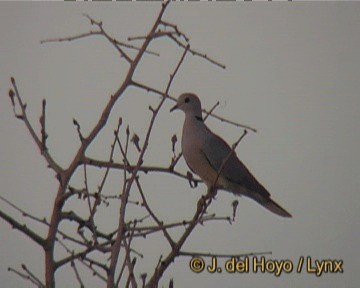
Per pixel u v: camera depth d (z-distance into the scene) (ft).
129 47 32.99
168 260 28.45
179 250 28.60
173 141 33.73
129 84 31.55
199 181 36.60
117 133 28.40
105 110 30.94
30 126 30.78
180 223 28.99
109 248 27.89
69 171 29.68
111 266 26.25
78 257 27.68
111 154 29.17
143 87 31.53
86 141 30.25
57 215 28.91
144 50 32.24
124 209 27.02
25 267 28.04
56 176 29.73
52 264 27.94
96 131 30.45
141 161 28.14
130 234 28.02
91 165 29.86
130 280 25.67
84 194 29.58
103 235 31.22
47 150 30.55
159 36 32.53
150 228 28.73
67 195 29.09
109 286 25.90
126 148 28.19
